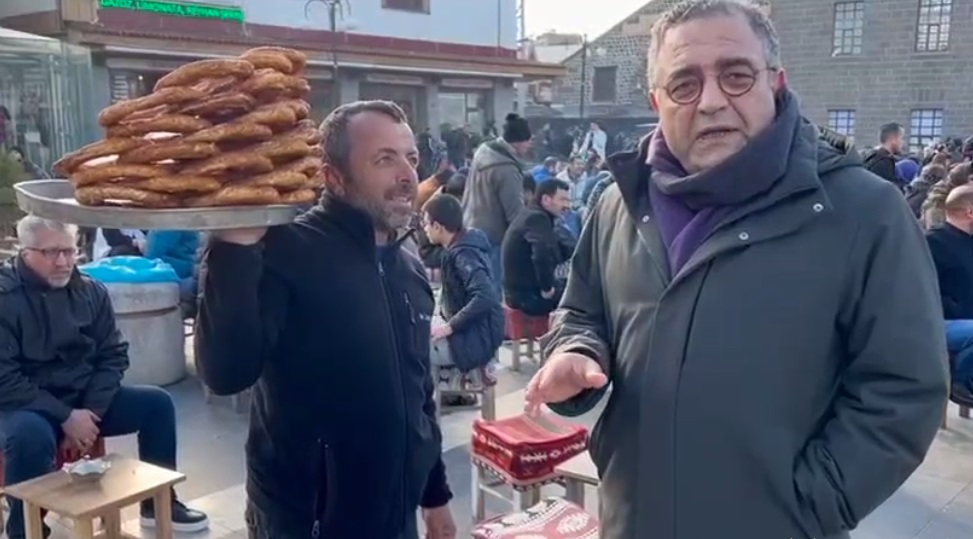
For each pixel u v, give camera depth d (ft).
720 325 4.92
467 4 64.90
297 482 6.89
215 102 4.82
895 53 74.59
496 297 15.88
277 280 6.54
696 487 4.98
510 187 22.85
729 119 4.97
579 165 45.75
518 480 10.96
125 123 4.77
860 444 4.78
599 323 5.90
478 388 15.85
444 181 30.66
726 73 4.96
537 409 5.57
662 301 5.16
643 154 5.68
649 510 5.16
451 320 15.65
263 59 5.14
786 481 4.84
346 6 57.06
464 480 14.03
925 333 4.74
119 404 12.57
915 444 4.75
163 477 10.58
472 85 63.72
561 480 11.18
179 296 20.11
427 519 8.34
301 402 6.77
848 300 4.87
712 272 5.00
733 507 4.92
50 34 42.96
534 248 19.86
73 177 4.81
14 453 11.38
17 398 11.68
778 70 5.17
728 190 4.98
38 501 9.90
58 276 12.10
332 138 6.96
